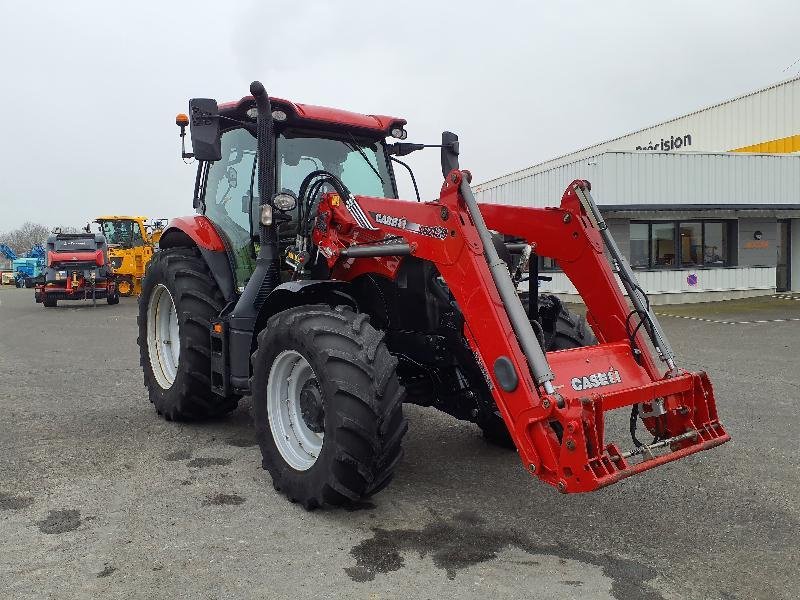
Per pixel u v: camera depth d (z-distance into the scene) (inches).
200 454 177.3
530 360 116.6
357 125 191.2
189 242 221.6
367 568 112.8
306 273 172.2
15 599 101.8
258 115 168.7
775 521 133.6
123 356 354.6
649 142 1009.5
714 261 726.5
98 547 120.2
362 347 131.0
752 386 262.4
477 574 110.8
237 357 171.0
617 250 144.3
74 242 742.5
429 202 135.2
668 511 138.6
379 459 128.4
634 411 133.3
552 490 150.6
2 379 284.5
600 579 109.5
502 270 123.1
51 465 167.0
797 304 629.3
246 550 119.3
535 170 940.0
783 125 802.8
